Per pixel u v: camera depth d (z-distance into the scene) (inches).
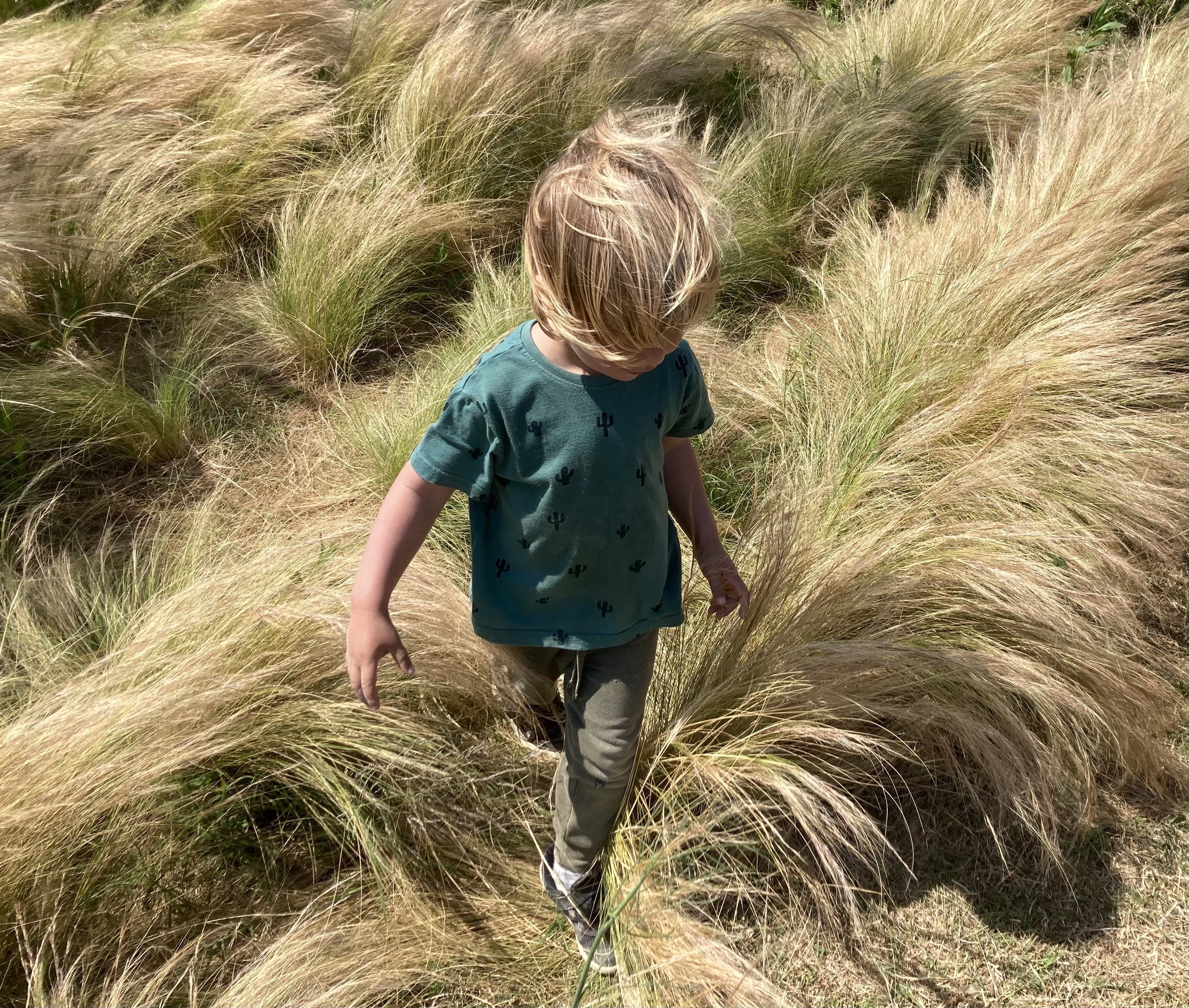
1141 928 78.4
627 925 73.0
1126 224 132.1
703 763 82.0
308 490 117.6
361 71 179.9
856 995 74.2
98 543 110.5
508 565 67.1
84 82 169.5
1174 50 184.9
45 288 137.1
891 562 96.3
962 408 110.9
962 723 85.2
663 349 55.9
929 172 169.3
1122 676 91.8
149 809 77.0
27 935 69.2
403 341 145.7
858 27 222.1
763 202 166.7
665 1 211.2
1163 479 110.4
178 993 71.0
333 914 76.4
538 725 89.0
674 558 73.5
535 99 171.0
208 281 149.6
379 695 85.6
